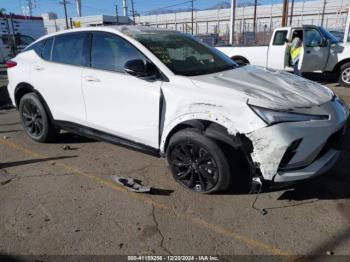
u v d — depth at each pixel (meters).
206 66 4.08
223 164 3.35
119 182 3.94
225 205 3.46
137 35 4.14
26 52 5.38
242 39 32.03
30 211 3.43
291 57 10.50
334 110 3.35
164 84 3.65
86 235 3.04
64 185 3.96
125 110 3.99
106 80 4.11
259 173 3.20
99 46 4.30
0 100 8.40
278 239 2.95
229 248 2.85
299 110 3.14
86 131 4.59
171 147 3.68
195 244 2.91
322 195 3.62
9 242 2.97
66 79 4.57
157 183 3.96
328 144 3.41
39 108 5.07
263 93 3.30
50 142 5.39
